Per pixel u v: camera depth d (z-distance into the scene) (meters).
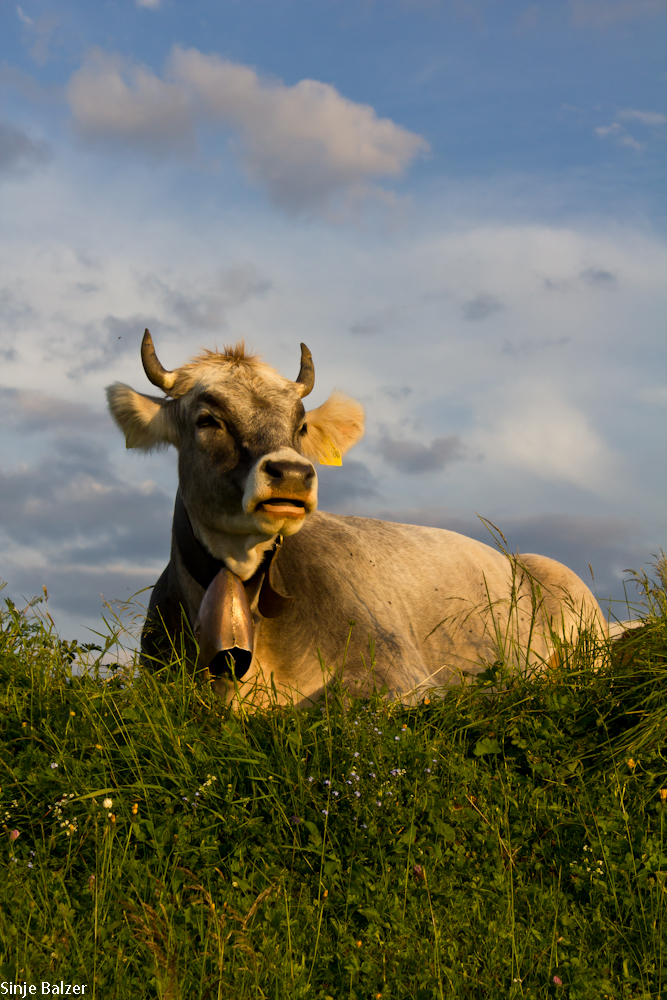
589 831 3.52
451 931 3.00
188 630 5.34
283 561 5.47
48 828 3.46
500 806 3.69
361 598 5.74
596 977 2.83
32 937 2.78
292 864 3.31
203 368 5.35
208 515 4.96
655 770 3.96
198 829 3.40
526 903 3.21
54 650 4.59
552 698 4.31
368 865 3.34
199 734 3.99
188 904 3.08
